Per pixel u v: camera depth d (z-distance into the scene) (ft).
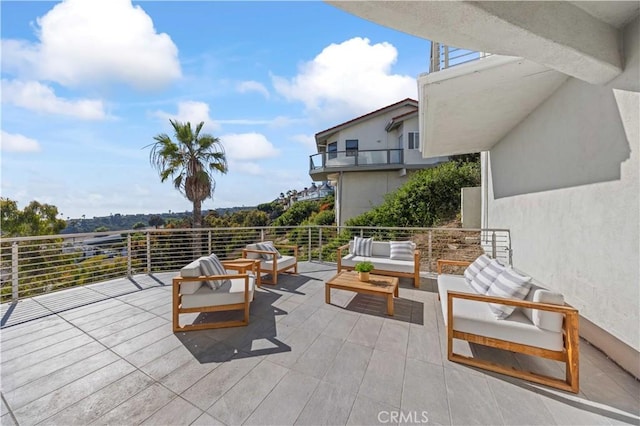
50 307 10.86
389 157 32.22
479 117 12.51
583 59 6.20
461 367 6.93
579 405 5.64
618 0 5.65
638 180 6.22
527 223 12.46
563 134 9.32
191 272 9.16
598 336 7.68
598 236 7.59
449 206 26.32
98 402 5.74
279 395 5.92
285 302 11.44
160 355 7.48
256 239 21.85
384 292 10.02
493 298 6.91
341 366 6.96
